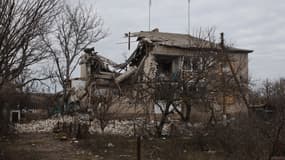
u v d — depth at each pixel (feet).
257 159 36.86
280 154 38.24
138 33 114.93
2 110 71.97
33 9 25.04
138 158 44.01
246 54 108.27
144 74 78.48
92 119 87.30
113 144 61.16
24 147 58.90
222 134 51.21
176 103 71.15
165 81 69.62
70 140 66.85
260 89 85.15
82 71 126.52
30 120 113.50
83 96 110.01
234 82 79.77
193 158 47.93
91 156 52.06
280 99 43.29
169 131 69.87
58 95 137.18
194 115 70.59
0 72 23.85
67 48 141.38
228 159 43.83
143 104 75.36
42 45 44.93
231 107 76.38
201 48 74.43
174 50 103.35
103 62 119.14
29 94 124.06
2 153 49.55
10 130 75.41
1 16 23.45
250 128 40.65
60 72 139.23
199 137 56.90
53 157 50.67
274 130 37.58
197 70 70.69
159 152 53.36
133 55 114.32
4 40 23.66
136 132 71.36
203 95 67.82
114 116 88.58
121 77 104.06
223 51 76.64
